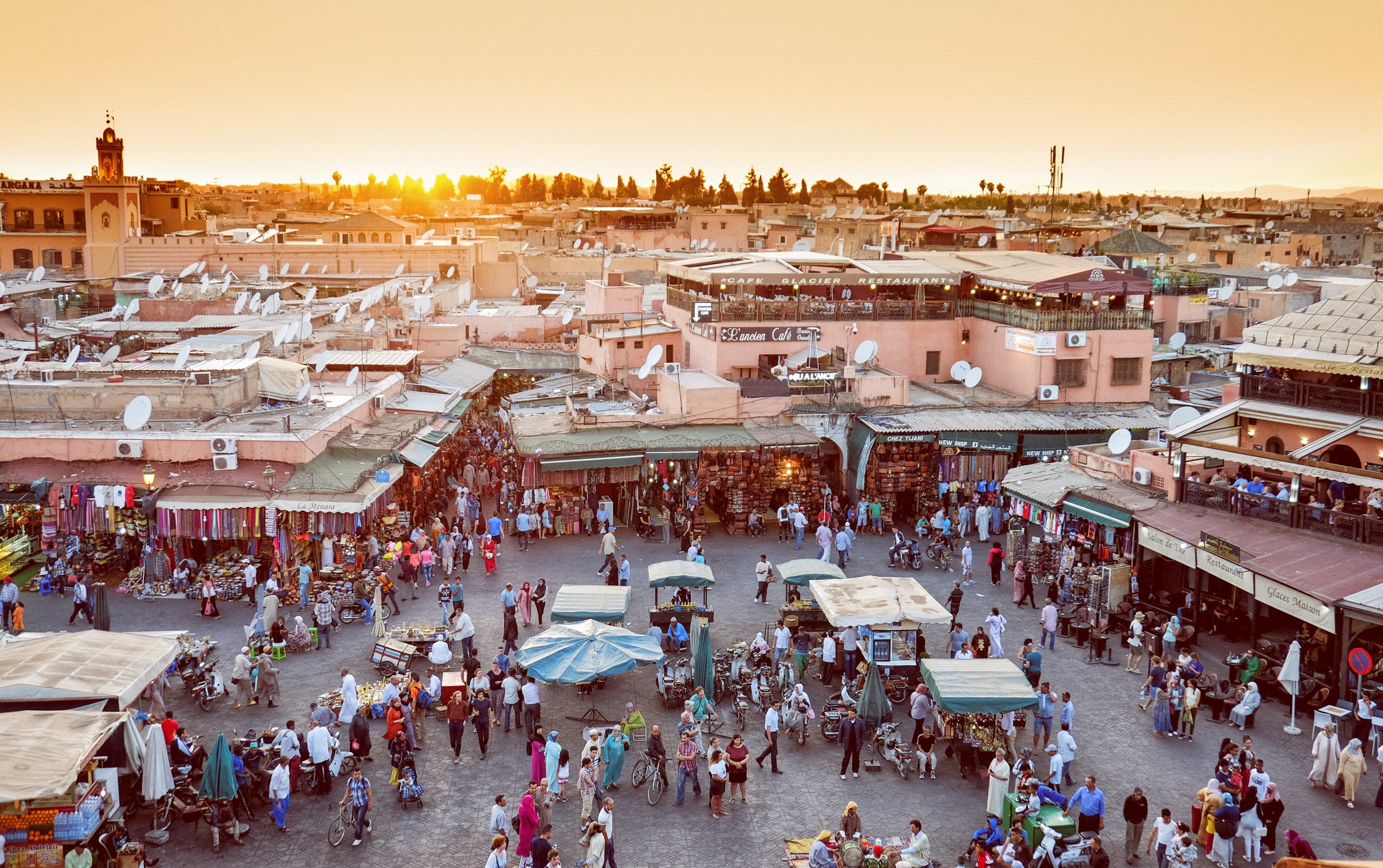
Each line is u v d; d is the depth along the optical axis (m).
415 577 33.19
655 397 48.25
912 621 26.89
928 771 22.89
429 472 41.03
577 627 25.02
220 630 29.45
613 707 25.91
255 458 32.78
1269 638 28.56
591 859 18.47
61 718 18.94
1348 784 21.23
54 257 87.06
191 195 95.69
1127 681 27.25
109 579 33.03
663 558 36.78
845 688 25.25
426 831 20.58
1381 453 29.05
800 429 41.12
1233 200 191.00
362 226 89.50
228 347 41.75
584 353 54.62
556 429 40.94
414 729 23.78
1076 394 44.97
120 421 34.62
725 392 41.38
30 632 26.52
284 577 31.55
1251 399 32.31
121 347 49.47
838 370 42.84
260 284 64.69
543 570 35.25
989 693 22.19
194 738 23.03
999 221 110.00
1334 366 29.78
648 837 20.48
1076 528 34.69
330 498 31.56
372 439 36.91
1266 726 24.78
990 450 40.72
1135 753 23.42
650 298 64.62
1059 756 21.69
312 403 38.47
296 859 19.59
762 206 150.25
